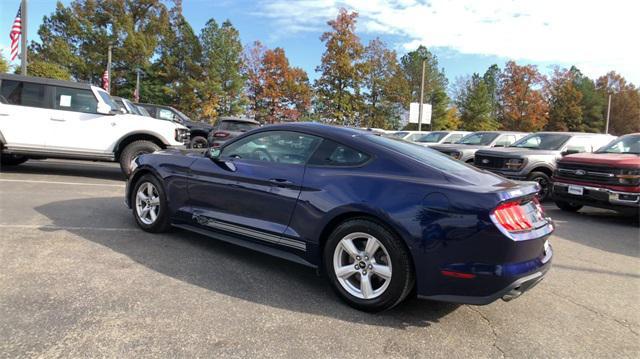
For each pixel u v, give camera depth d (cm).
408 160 360
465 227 308
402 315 346
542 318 356
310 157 397
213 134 1528
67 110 907
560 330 336
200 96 4797
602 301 400
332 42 4553
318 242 372
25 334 279
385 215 328
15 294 334
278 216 398
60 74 3038
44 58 4662
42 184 822
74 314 309
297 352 279
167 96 4938
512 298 320
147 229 525
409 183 337
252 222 417
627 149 853
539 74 5891
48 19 4828
